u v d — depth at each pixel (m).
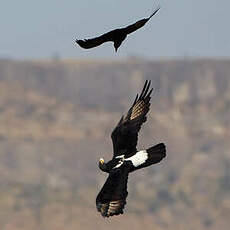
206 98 188.25
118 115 182.38
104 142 167.75
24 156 159.25
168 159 155.12
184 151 159.25
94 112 182.50
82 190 147.62
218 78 192.38
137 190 144.50
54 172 155.62
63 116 176.12
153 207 140.00
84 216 131.25
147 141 163.00
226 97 187.88
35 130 169.38
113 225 129.50
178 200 142.88
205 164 152.75
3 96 180.75
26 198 140.00
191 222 137.50
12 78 192.75
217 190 144.25
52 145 164.62
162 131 168.00
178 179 149.00
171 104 187.00
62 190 147.25
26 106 178.00
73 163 160.12
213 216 138.75
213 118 174.00
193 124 172.38
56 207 135.50
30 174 153.25
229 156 153.12
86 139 168.62
